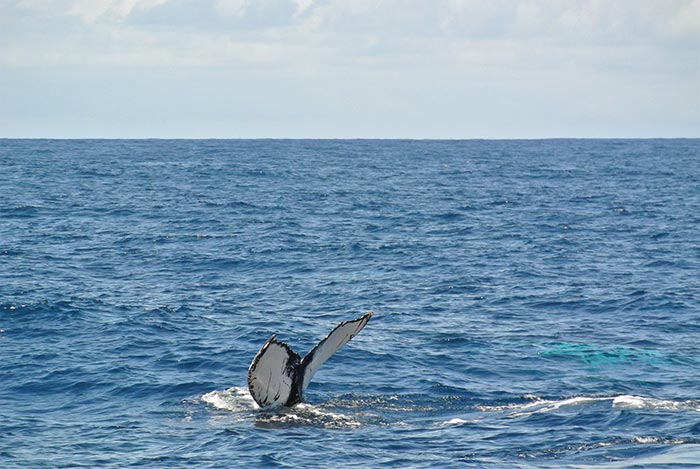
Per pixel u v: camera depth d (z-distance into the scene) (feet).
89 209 549.95
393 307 279.69
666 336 242.78
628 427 160.76
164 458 147.23
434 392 188.55
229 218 516.73
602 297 294.25
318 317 265.34
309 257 378.94
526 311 275.18
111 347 225.15
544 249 407.03
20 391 189.78
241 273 341.62
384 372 203.51
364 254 388.16
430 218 530.68
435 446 152.66
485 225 497.87
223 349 224.12
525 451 149.28
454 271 346.54
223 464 144.25
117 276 329.11
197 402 181.06
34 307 264.31
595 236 453.58
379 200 644.69
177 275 334.65
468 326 253.65
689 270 350.64
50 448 152.76
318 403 178.50
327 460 145.69
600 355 221.05
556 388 192.13
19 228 454.40
